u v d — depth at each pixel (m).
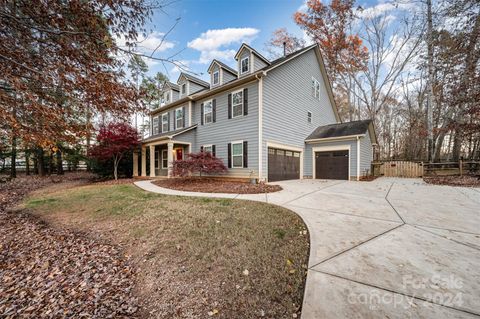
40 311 2.26
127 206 6.09
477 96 8.88
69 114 3.85
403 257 2.58
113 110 4.05
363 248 2.86
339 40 17.30
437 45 11.61
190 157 10.67
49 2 2.87
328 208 4.98
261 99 9.95
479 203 5.20
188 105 13.73
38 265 3.27
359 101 20.69
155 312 2.12
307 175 13.52
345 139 11.86
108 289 2.59
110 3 3.06
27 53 3.16
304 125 13.48
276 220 4.21
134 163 14.91
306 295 1.99
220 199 6.31
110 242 4.00
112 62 3.48
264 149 10.12
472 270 2.28
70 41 3.15
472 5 9.13
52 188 10.80
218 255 3.02
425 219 4.02
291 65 12.23
